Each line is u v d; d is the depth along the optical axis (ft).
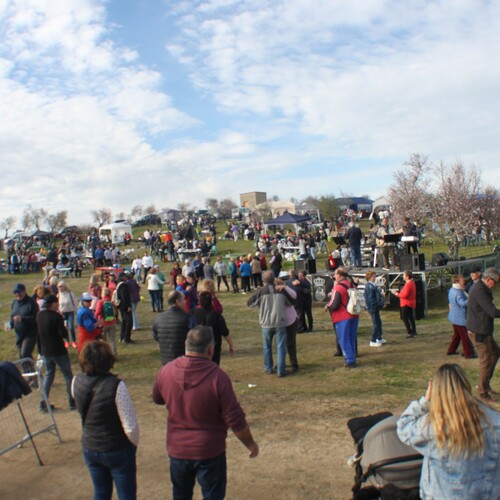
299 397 25.27
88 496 16.21
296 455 18.38
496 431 8.59
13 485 17.06
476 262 64.95
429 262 67.51
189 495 11.98
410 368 29.86
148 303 68.23
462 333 31.12
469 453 8.36
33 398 27.12
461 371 8.87
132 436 11.80
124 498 12.07
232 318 54.90
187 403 11.30
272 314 29.50
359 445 12.30
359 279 56.49
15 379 16.96
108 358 12.30
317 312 57.41
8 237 224.12
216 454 11.35
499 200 116.78
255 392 26.63
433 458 8.77
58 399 26.96
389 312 55.16
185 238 126.82
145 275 91.61
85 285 92.43
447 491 8.59
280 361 29.60
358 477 11.93
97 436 11.89
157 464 18.30
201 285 27.32
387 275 53.67
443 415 8.59
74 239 164.66
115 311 39.40
